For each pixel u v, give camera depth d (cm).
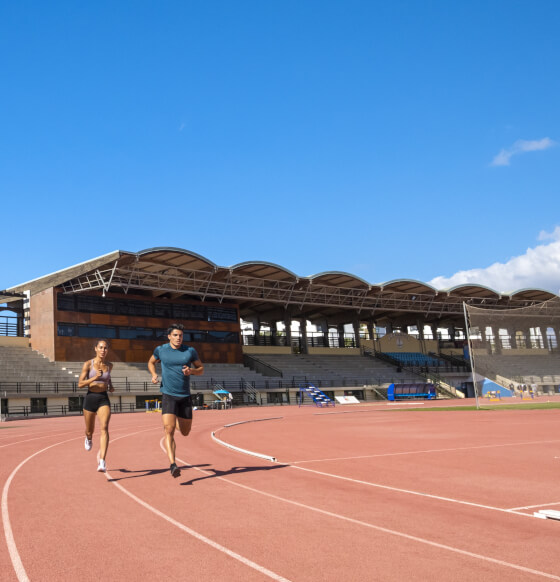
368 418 2953
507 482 814
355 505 665
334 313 7869
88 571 440
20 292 5712
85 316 5528
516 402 4916
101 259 5109
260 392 6103
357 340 7838
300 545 500
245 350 7012
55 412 4853
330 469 972
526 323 6700
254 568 441
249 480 855
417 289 7156
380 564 445
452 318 8762
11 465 1109
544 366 6662
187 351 850
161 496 734
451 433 1758
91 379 916
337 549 486
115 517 620
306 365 7019
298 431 2019
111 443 1617
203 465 1045
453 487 779
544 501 680
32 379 4881
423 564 443
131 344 5766
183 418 867
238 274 5928
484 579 408
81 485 836
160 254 5138
